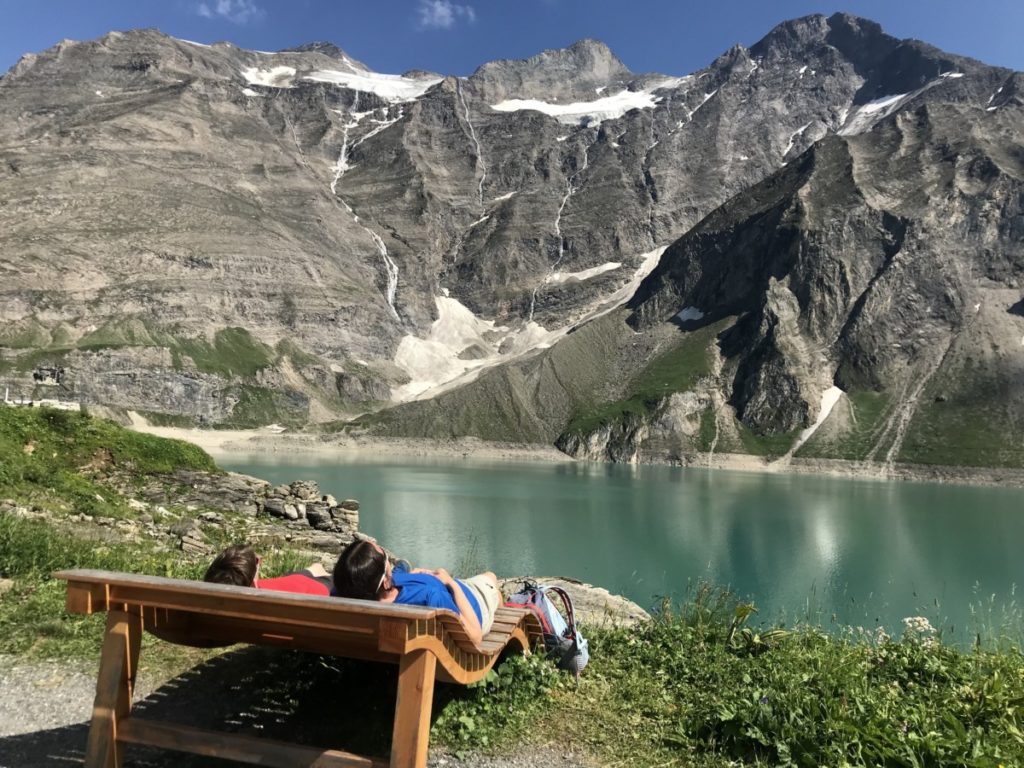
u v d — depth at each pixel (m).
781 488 109.25
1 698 6.36
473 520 61.06
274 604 4.80
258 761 4.92
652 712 6.82
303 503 22.08
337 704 6.43
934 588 42.22
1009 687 7.21
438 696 6.58
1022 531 67.56
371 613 4.59
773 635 8.91
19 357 170.38
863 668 7.84
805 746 5.93
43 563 10.00
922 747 5.80
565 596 7.88
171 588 4.95
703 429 176.38
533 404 195.50
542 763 5.75
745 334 198.00
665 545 53.69
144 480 20.78
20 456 17.39
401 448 172.62
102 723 5.06
